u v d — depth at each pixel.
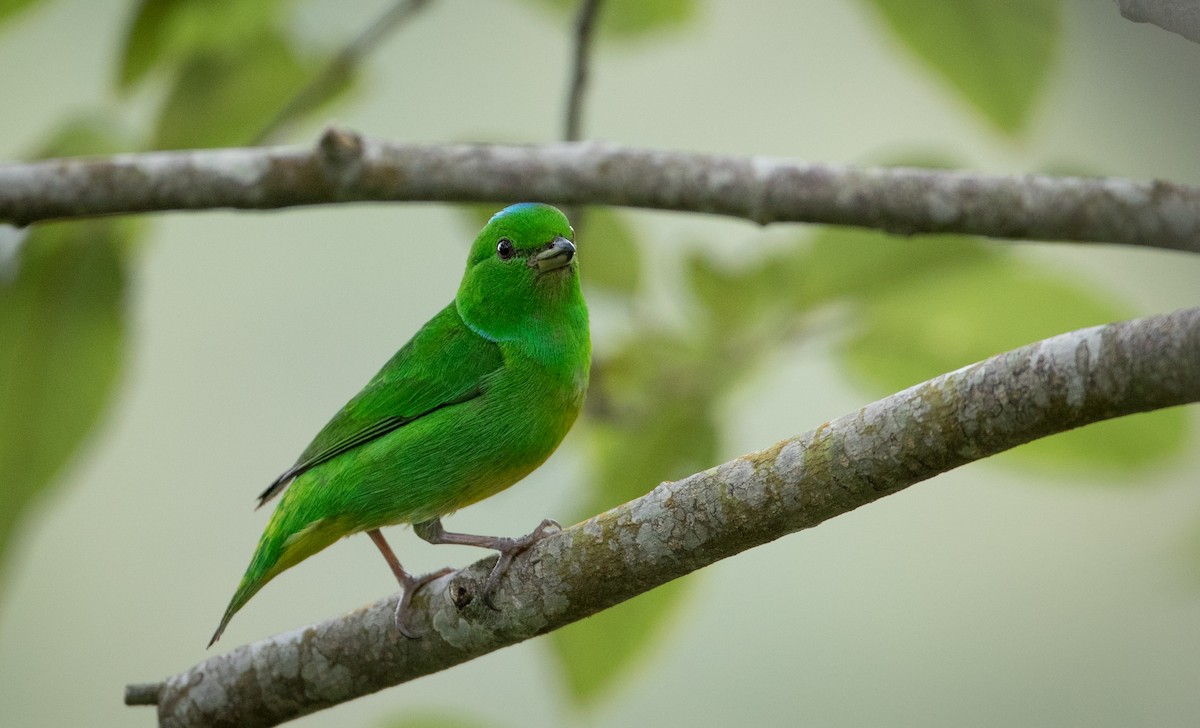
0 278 10.46
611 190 10.30
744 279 10.62
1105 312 10.16
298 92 11.09
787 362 10.76
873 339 10.58
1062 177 10.01
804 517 7.12
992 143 10.84
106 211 9.95
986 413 6.50
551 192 10.34
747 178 10.27
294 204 10.20
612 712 10.09
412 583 8.75
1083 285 10.15
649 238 11.32
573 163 10.33
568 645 10.01
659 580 7.69
